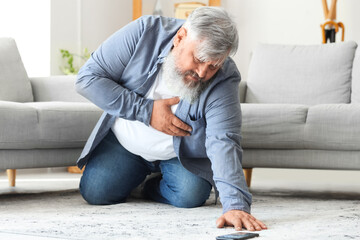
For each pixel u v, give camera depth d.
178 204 2.24
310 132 2.66
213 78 1.93
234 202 1.74
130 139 2.22
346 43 3.51
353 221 1.91
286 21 5.27
